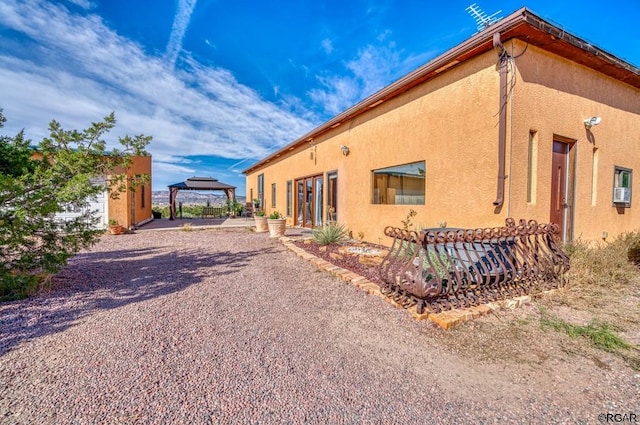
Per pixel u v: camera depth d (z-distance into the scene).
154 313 3.20
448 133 5.26
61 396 1.83
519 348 2.47
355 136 8.20
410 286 3.16
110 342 2.53
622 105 6.20
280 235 9.15
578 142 5.27
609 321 2.97
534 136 4.65
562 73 4.96
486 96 4.59
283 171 14.04
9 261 3.80
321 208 10.45
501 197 4.37
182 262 5.79
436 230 3.99
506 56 4.29
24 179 3.88
